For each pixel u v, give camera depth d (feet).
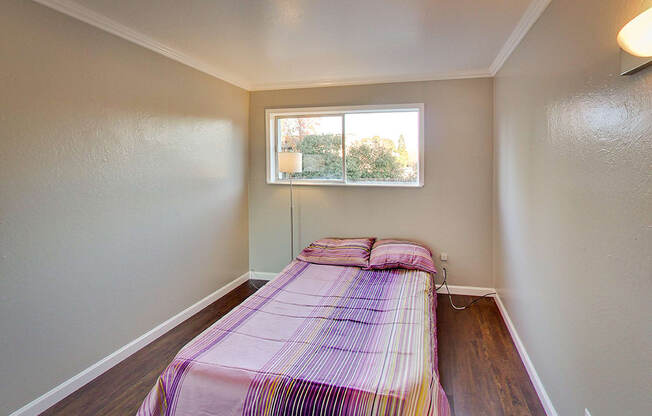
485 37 8.44
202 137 10.82
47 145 6.45
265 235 13.67
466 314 10.48
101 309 7.62
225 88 11.91
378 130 12.62
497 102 10.66
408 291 8.60
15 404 6.05
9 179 5.89
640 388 3.54
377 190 12.51
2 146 5.78
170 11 7.09
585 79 4.81
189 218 10.35
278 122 13.52
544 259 6.45
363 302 8.02
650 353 3.38
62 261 6.78
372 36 8.41
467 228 11.87
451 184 11.87
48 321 6.55
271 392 4.92
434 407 4.72
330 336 6.40
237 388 5.06
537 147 6.86
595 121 4.51
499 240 10.64
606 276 4.23
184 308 10.25
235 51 9.48
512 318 9.00
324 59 10.16
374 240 12.56
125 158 8.12
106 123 7.62
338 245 11.86
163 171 9.30
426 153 11.98
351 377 5.06
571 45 5.27
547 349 6.30
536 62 6.93
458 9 7.00
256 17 7.38
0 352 5.83
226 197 12.19
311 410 4.68
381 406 4.56
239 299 11.84
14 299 6.01
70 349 6.96
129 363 8.02
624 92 3.84
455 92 11.62
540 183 6.68
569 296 5.32
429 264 10.47
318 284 9.32
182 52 9.56
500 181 10.36
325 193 13.00
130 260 8.34
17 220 6.02
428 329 6.61
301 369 5.29
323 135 13.12
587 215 4.73
